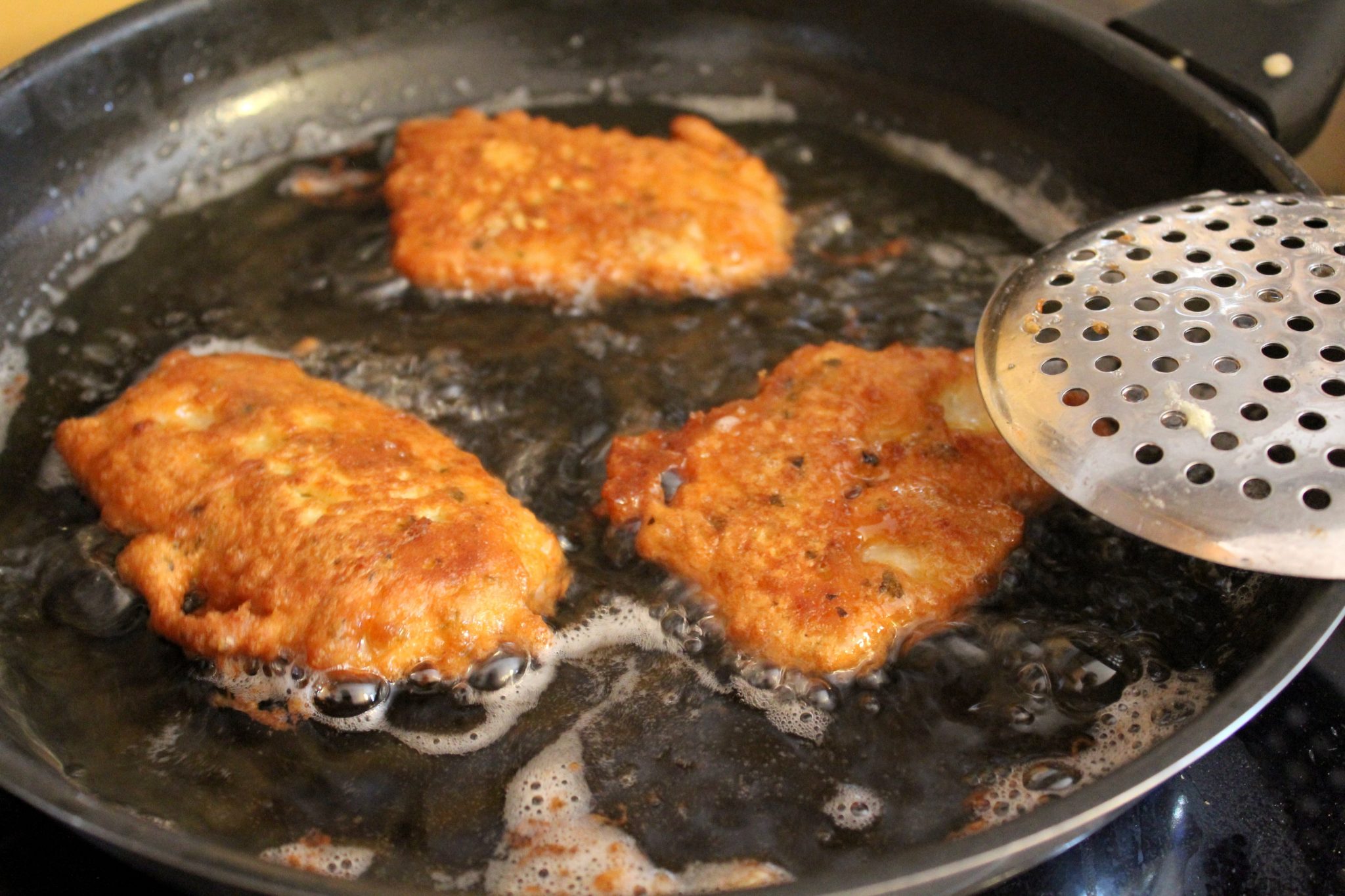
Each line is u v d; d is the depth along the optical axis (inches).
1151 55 17.1
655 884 13.3
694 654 14.5
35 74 17.1
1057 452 13.2
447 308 17.4
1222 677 14.1
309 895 11.8
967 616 14.6
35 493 15.7
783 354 16.9
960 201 18.6
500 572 14.3
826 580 14.4
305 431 15.2
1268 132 17.0
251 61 18.9
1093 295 14.0
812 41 19.6
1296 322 13.6
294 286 17.7
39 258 17.5
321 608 14.1
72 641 14.6
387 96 19.7
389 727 14.1
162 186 18.5
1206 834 13.9
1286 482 12.8
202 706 14.2
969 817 13.5
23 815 13.9
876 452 15.2
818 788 13.7
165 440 15.1
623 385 16.7
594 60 20.1
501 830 13.6
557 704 14.3
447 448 15.5
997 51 18.4
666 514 14.9
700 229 17.5
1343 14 17.6
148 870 12.6
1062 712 14.0
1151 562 14.9
